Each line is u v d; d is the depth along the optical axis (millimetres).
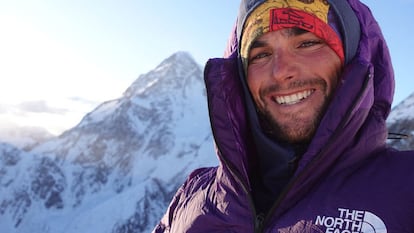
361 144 679
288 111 728
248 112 792
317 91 723
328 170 681
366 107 675
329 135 673
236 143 770
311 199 666
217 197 781
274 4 733
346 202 638
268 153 770
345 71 708
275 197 758
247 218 728
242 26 784
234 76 816
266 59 751
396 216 608
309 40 724
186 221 816
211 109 786
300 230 650
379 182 640
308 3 719
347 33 720
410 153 660
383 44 756
